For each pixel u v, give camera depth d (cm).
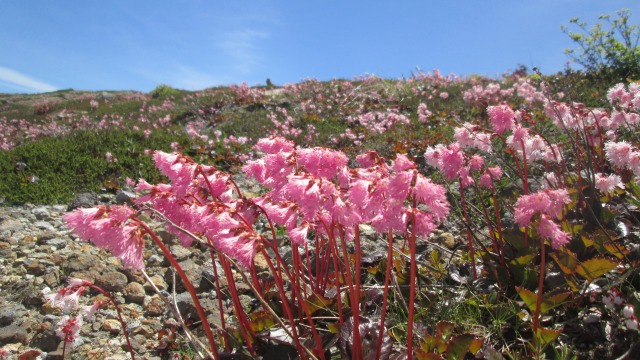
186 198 42
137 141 152
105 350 54
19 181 115
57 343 55
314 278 58
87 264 71
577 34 189
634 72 178
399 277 54
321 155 35
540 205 36
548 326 44
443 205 30
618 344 41
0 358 51
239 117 226
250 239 33
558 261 43
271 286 57
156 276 70
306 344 40
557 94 134
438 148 49
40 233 83
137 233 33
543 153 60
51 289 66
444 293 52
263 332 45
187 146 154
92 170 126
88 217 32
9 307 62
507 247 54
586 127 68
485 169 54
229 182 43
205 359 41
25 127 325
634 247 49
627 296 42
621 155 52
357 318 35
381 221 32
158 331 57
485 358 37
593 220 53
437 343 38
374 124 158
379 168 37
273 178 40
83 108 401
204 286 66
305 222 36
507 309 45
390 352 38
